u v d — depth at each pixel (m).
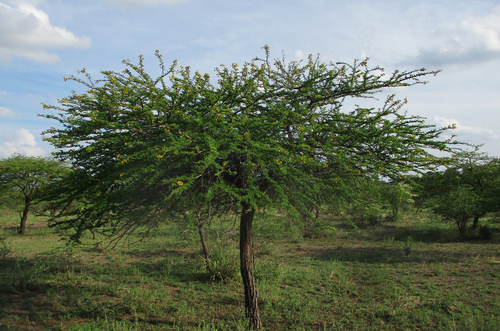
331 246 14.12
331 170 4.88
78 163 4.56
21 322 5.90
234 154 4.41
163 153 3.71
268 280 8.63
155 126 4.11
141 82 4.21
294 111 4.91
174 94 4.05
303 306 6.75
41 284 8.15
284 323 5.97
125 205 4.53
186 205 4.13
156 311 6.57
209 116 4.25
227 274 8.87
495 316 5.98
